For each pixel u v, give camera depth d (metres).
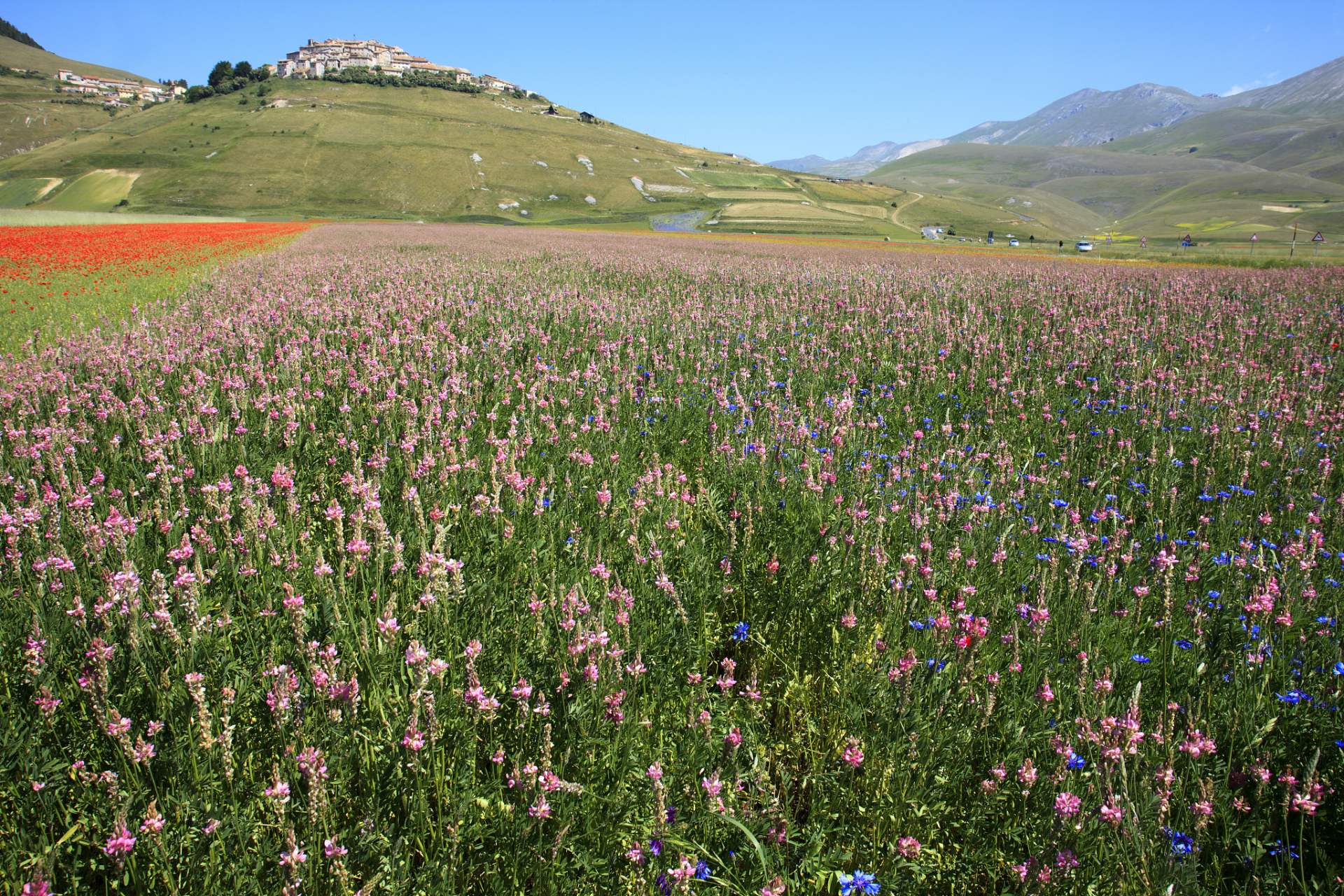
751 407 6.77
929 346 9.54
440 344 8.69
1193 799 2.49
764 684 3.41
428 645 3.04
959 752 2.73
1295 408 7.28
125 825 1.99
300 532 4.01
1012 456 6.08
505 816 2.35
